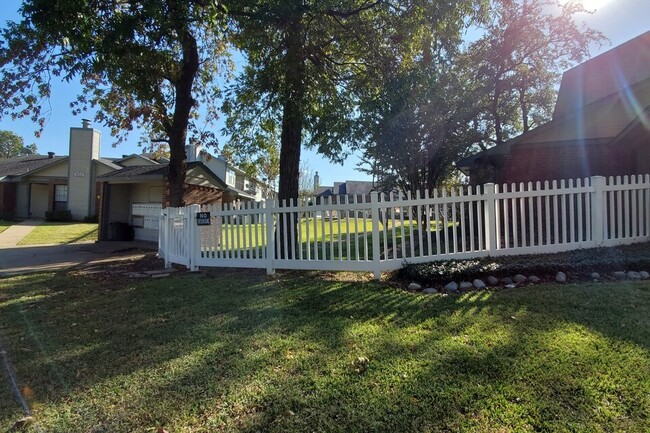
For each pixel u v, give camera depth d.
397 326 3.78
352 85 9.34
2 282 6.92
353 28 7.95
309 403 2.45
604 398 2.35
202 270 7.50
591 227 6.63
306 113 8.30
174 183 10.30
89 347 3.54
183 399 2.56
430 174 14.18
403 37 7.98
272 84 8.12
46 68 7.67
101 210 15.30
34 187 26.52
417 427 2.16
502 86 17.06
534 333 3.38
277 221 6.62
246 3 6.61
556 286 4.91
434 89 9.85
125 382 2.83
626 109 9.73
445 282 5.23
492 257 6.08
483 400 2.38
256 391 2.62
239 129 10.78
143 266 8.56
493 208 6.24
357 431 2.15
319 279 6.08
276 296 5.12
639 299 4.23
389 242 9.93
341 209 6.02
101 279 7.03
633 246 6.44
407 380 2.67
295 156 8.42
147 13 5.87
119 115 11.49
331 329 3.76
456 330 3.57
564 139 10.31
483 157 11.75
